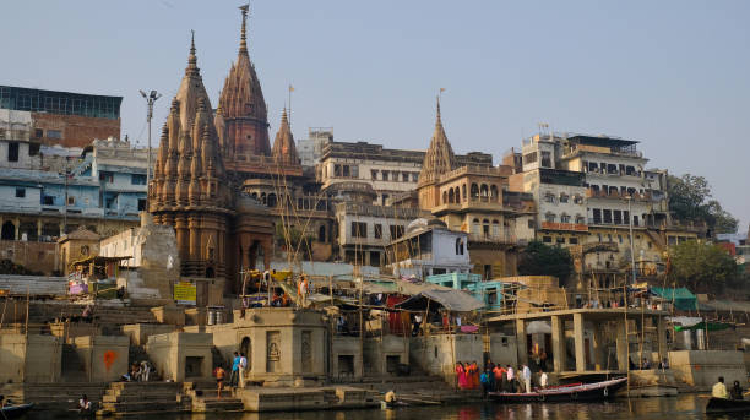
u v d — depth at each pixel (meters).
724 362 62.62
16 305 53.22
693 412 42.59
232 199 74.00
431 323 60.97
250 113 121.56
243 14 126.25
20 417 37.12
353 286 67.12
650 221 116.75
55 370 42.81
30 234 83.00
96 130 111.94
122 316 55.94
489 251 97.12
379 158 124.62
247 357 46.56
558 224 109.56
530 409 44.31
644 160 121.69
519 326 60.66
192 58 83.50
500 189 100.00
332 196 109.88
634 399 51.16
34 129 107.81
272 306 48.34
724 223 138.75
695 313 90.38
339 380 48.19
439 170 107.31
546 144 116.19
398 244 91.94
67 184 88.00
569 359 66.56
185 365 45.06
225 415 39.44
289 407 41.31
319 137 148.50
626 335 55.91
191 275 69.31
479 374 51.09
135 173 92.19
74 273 63.31
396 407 44.56
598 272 101.31
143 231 63.34
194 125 73.94
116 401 40.44
